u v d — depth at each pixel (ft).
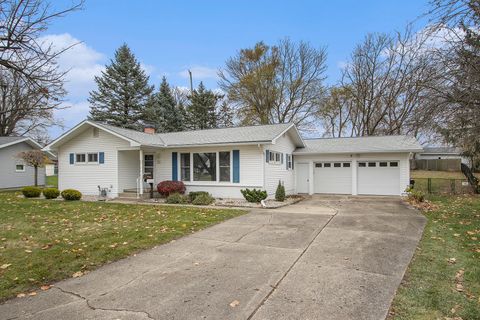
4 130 81.41
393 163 58.13
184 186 52.03
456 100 26.27
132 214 34.60
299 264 17.24
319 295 13.17
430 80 27.78
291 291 13.61
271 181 51.44
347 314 11.52
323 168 63.62
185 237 23.86
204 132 61.05
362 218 31.71
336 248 20.42
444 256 18.35
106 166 54.24
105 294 13.47
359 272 15.89
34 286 14.37
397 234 24.32
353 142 65.72
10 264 16.98
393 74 88.02
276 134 49.57
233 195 50.11
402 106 85.30
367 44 93.04
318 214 34.65
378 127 96.48
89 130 55.52
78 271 16.25
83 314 11.68
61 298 13.10
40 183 83.20
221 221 30.35
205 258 18.52
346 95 102.68
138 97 114.42
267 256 18.79
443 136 28.94
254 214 34.71
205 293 13.46
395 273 15.71
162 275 15.71
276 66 102.68
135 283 14.69
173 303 12.53
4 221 30.19
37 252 19.24
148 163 57.67
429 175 94.68
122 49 113.50
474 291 13.32
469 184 60.29
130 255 19.17
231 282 14.69
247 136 50.93
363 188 60.18
